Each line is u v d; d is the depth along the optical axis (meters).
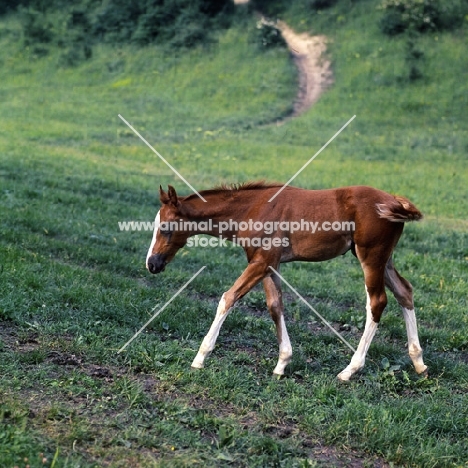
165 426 5.27
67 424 5.14
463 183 20.30
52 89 33.44
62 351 6.54
